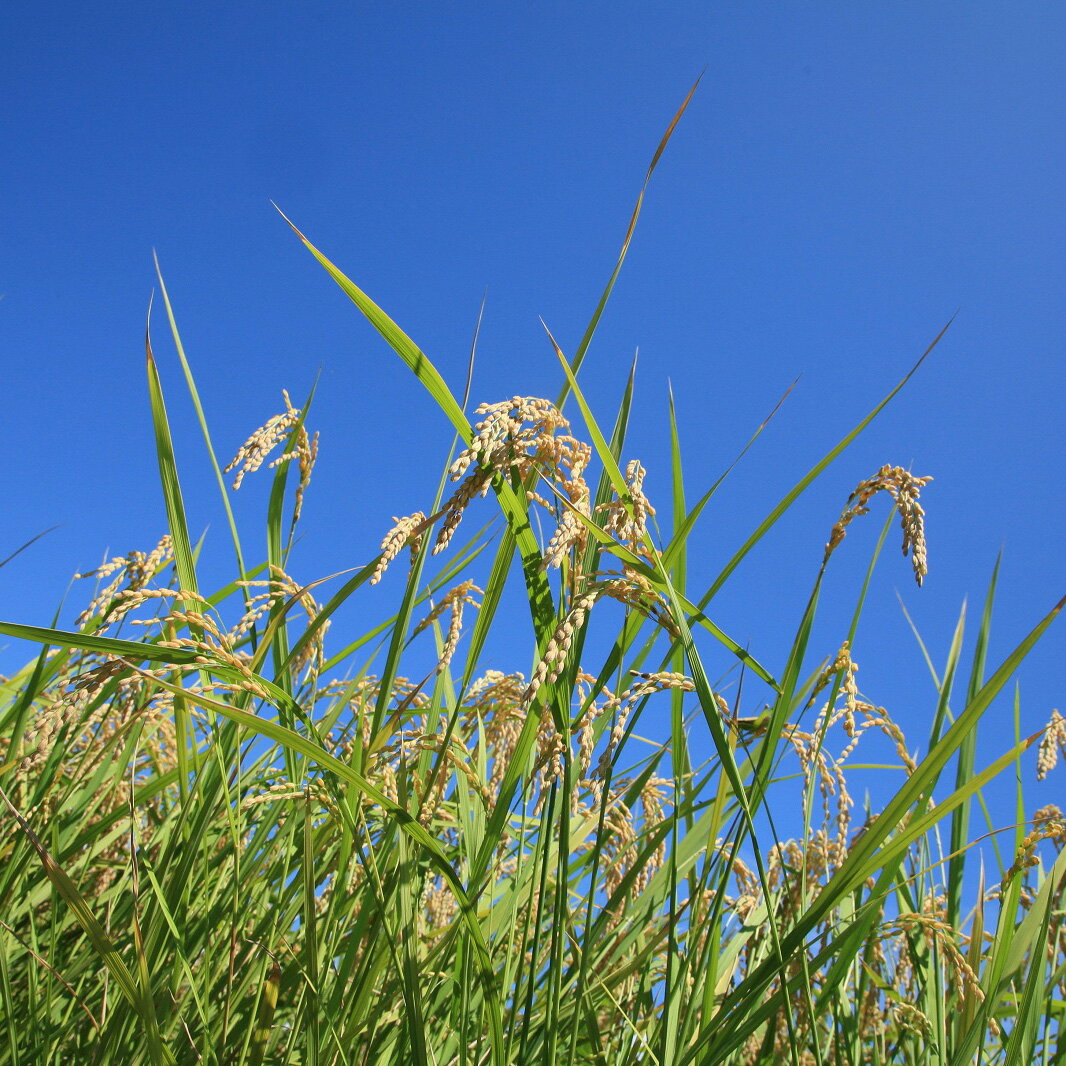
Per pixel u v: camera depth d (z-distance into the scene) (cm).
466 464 72
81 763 109
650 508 84
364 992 90
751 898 113
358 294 79
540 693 84
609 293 99
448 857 109
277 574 112
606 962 107
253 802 90
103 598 118
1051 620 72
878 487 82
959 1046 90
